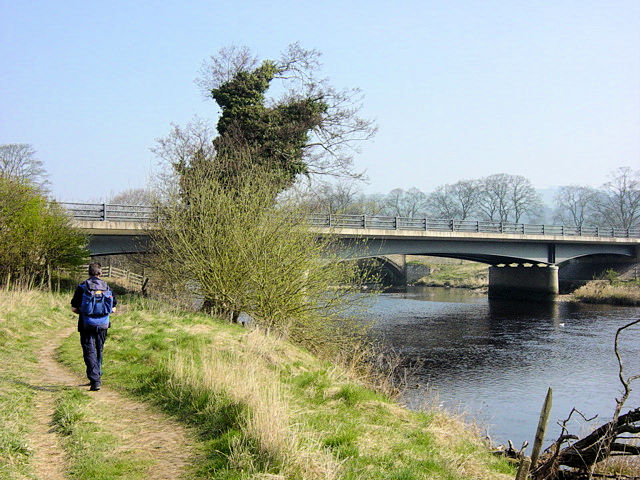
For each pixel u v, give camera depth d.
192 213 20.75
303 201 20.23
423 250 44.34
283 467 5.79
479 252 48.19
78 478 5.58
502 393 20.02
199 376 8.73
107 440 6.65
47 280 24.73
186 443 6.77
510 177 99.69
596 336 32.84
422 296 59.62
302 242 18.67
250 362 10.64
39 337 13.62
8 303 15.91
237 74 32.97
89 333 9.02
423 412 10.99
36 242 22.97
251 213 19.27
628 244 58.94
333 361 17.66
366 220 40.25
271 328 17.88
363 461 6.55
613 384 21.59
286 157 31.92
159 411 8.00
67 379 9.63
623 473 9.22
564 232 55.84
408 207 115.94
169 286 22.95
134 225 26.89
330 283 18.86
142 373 9.88
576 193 108.06
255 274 18.05
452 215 106.25
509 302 52.72
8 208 22.14
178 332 14.33
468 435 10.11
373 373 18.25
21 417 7.14
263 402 7.23
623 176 87.56
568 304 50.66
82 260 25.73
